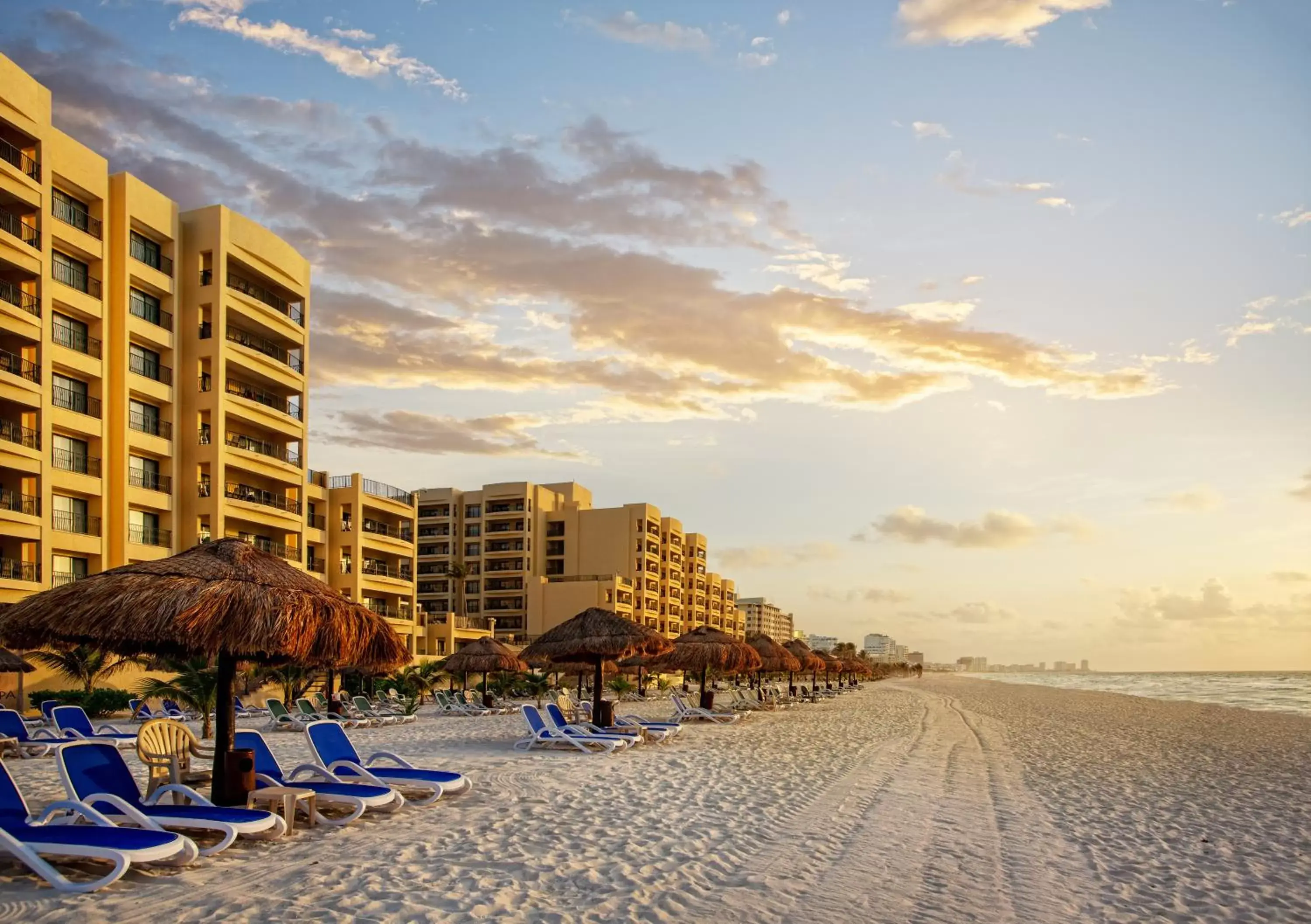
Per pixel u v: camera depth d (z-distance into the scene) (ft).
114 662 98.63
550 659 68.03
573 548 304.91
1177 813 40.09
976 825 35.22
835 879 25.84
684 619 361.30
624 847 28.73
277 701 76.07
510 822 31.94
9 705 87.86
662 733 64.95
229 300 130.31
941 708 133.69
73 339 111.45
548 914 21.38
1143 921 23.16
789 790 42.19
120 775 26.53
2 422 100.68
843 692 186.50
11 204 102.89
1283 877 28.27
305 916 20.45
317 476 164.66
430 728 77.61
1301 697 217.36
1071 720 108.88
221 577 28.55
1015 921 22.58
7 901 20.89
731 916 21.95
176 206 126.62
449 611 270.67
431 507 296.71
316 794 29.96
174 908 20.75
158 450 120.78
